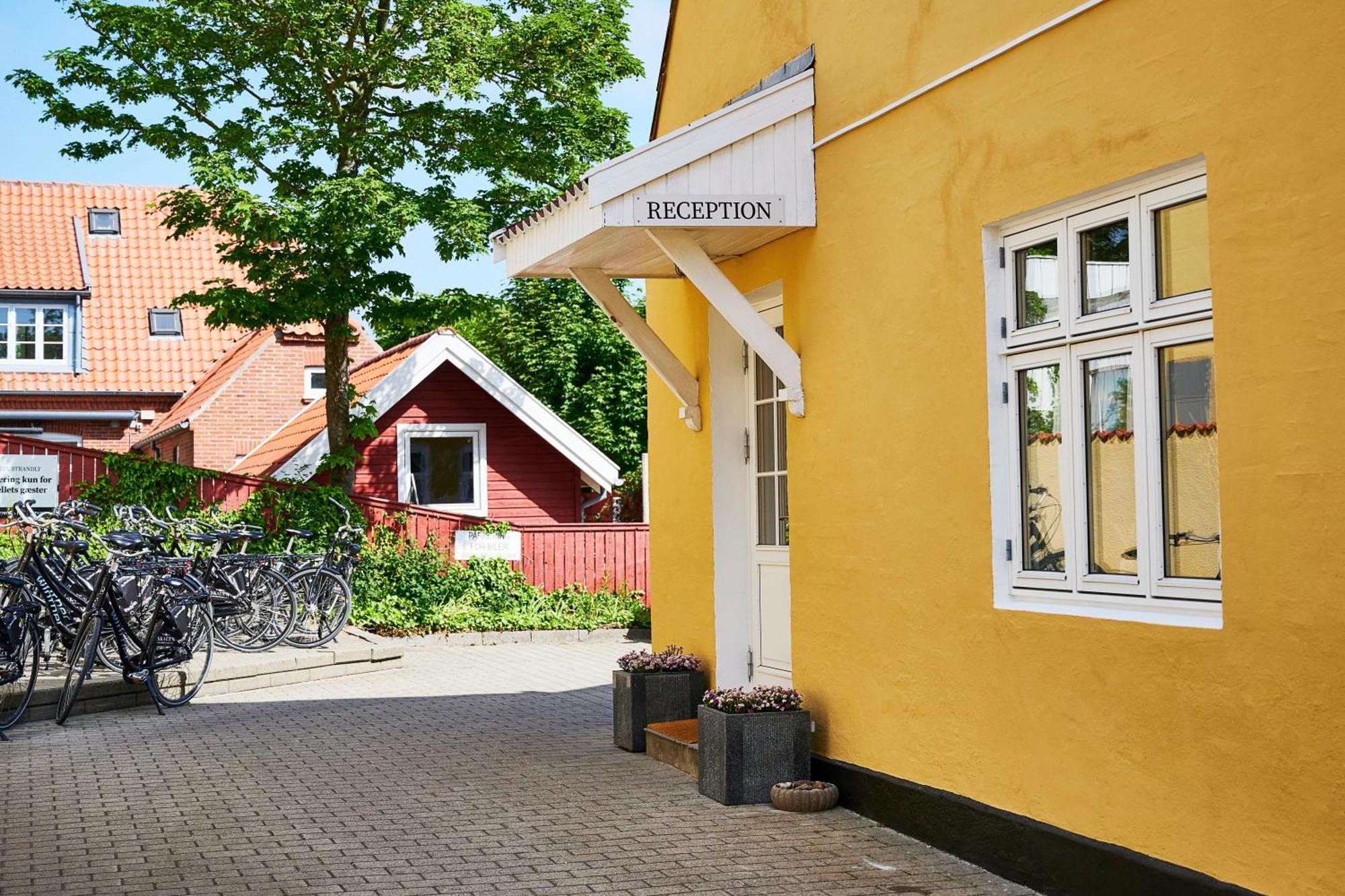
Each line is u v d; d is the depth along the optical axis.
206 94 17.66
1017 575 5.93
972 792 6.14
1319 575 4.29
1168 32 4.94
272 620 13.93
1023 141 5.79
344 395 18.98
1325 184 4.28
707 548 9.30
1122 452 5.35
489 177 18.64
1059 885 5.49
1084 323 5.50
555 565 19.70
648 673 9.12
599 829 6.75
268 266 17.22
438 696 12.23
